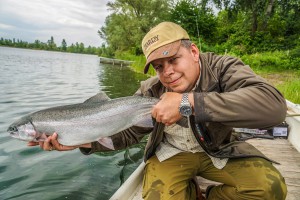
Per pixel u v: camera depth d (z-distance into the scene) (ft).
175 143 2.40
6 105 7.64
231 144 2.39
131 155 4.71
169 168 2.31
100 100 2.50
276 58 20.38
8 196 3.18
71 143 2.44
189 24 26.48
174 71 2.03
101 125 2.39
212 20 27.30
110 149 2.46
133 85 14.76
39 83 13.20
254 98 1.77
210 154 2.20
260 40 25.63
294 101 7.95
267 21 27.09
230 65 2.14
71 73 20.77
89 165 4.19
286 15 27.35
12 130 2.53
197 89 2.16
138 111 2.31
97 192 3.39
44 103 8.27
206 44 24.84
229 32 28.86
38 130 2.45
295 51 20.79
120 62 38.22
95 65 35.60
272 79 14.57
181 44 2.03
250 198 2.11
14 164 4.03
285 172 3.51
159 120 1.91
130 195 2.76
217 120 1.79
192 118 2.05
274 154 4.13
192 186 2.48
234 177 2.20
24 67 23.26
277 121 1.81
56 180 3.63
